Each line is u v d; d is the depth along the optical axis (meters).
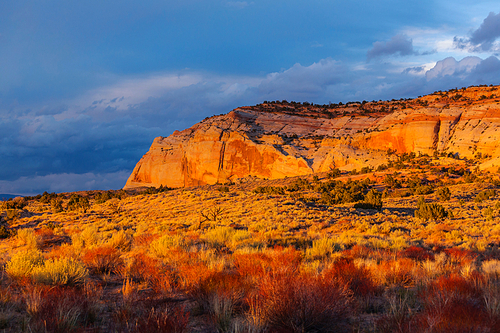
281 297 5.09
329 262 10.73
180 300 6.73
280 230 24.86
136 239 18.12
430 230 25.52
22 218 41.84
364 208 48.75
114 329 4.74
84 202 51.62
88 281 8.12
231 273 8.41
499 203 47.09
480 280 7.04
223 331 4.86
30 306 5.48
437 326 4.24
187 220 35.62
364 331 4.91
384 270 8.74
